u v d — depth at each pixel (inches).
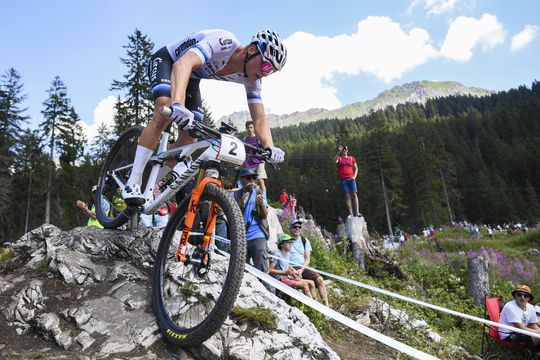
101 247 120.3
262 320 104.7
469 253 624.7
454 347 230.4
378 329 217.0
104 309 97.5
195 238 108.9
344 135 2536.9
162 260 102.7
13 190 1278.3
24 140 1332.4
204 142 104.4
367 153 2133.4
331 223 2167.8
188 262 91.4
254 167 186.7
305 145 4269.2
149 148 115.3
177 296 101.7
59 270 107.3
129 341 89.7
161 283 100.3
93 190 153.7
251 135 265.6
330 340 186.7
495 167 2731.3
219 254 135.0
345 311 230.4
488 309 245.0
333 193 2183.8
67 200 1338.6
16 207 1311.5
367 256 370.6
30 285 104.0
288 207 467.2
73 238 121.3
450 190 2242.9
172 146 131.0
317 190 2297.0
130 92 1077.8
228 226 86.2
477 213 2301.9
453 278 378.9
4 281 108.7
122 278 109.7
